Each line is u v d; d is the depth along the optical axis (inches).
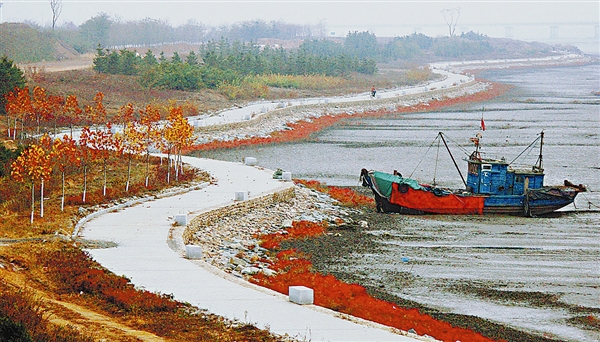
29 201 2151.8
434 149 4030.5
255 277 1699.1
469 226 2450.8
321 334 1178.0
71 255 1581.0
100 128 3914.9
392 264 1977.1
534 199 2610.7
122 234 1861.5
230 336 1162.0
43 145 2598.4
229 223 2219.5
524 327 1529.3
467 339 1385.3
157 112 3181.6
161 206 2252.7
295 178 3107.8
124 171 2787.9
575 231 2400.3
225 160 3592.5
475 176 2669.8
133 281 1451.8
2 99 3759.8
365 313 1459.2
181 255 1668.3
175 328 1197.7
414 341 1160.2
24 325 1069.1
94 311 1279.5
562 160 3715.6
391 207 2605.8
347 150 3978.8
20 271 1441.9
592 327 1536.7
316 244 2164.1
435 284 1808.6
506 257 2069.4
